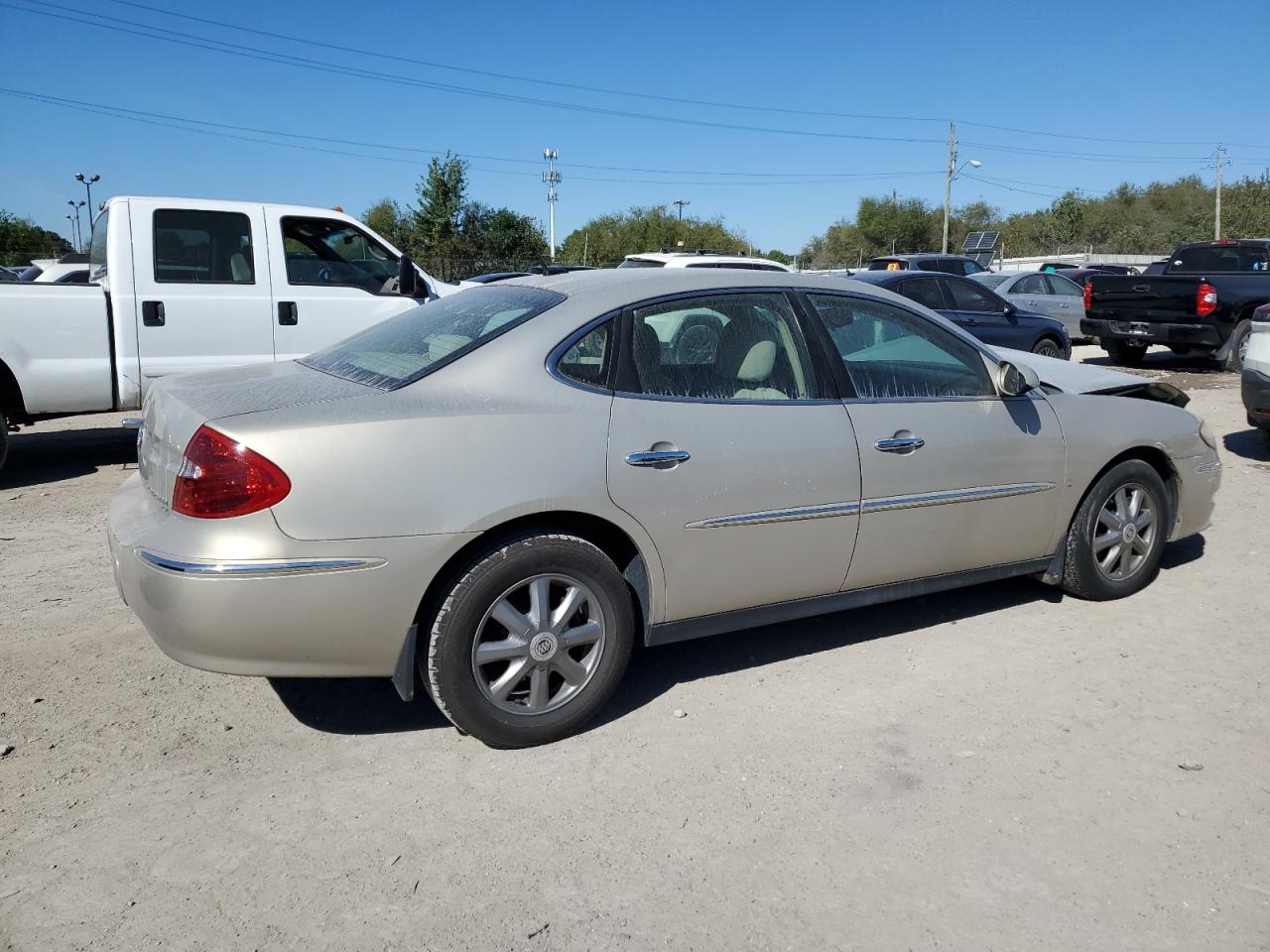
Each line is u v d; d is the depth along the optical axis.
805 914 2.63
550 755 3.45
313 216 8.26
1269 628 4.56
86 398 7.47
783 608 3.95
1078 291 17.88
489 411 3.30
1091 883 2.76
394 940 2.53
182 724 3.64
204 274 7.88
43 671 4.06
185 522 3.10
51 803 3.11
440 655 3.27
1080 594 4.83
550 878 2.78
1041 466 4.43
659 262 12.35
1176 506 5.05
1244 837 2.96
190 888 2.72
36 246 45.75
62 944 2.49
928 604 4.90
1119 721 3.68
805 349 3.94
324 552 3.07
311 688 3.96
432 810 3.11
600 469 3.40
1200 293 12.98
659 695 3.91
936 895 2.71
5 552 5.66
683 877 2.79
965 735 3.59
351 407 3.21
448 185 37.47
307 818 3.06
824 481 3.83
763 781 3.28
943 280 12.25
